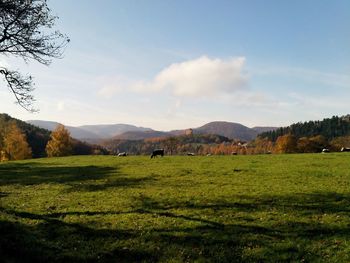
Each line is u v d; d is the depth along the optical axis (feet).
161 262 46.19
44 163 185.57
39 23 66.03
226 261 45.75
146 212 70.69
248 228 58.39
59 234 57.62
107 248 51.03
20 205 79.71
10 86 68.39
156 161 172.96
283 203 75.00
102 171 139.44
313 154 187.73
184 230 58.13
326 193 83.15
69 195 90.74
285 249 49.06
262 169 128.77
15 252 49.16
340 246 49.55
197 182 105.19
